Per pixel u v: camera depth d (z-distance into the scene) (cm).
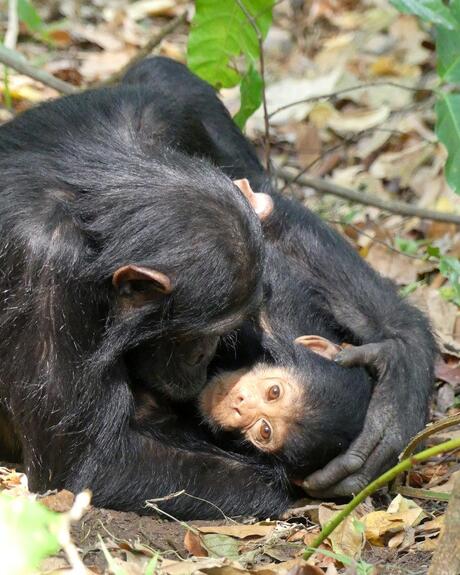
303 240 1224
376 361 1089
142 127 1211
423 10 1207
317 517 1005
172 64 1366
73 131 1134
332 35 2409
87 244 1018
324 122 2073
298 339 1121
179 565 854
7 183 1034
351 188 1803
